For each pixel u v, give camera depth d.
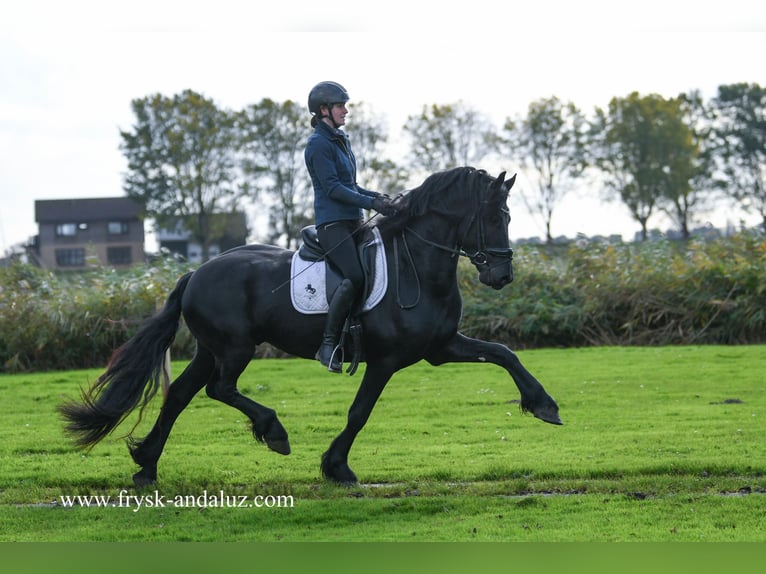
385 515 9.88
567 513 9.80
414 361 10.96
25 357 26.34
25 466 12.76
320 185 10.87
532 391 10.73
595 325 27.73
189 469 12.23
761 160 84.88
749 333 26.95
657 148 77.62
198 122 75.12
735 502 10.05
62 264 89.81
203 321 11.28
